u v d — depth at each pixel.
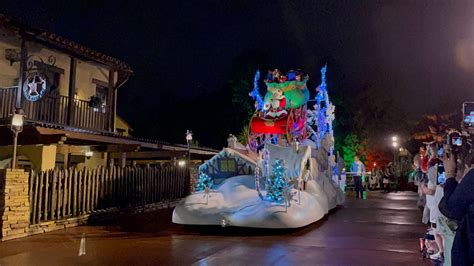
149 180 14.45
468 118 4.28
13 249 7.43
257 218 9.02
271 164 11.13
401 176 26.48
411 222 10.61
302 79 13.48
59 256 6.86
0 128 11.61
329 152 15.18
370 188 27.77
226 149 11.96
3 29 13.79
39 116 14.50
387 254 6.85
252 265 6.17
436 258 5.98
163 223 10.73
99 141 13.73
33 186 9.25
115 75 19.31
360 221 10.84
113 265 6.24
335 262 6.32
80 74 17.56
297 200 10.02
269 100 13.15
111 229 9.73
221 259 6.58
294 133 12.97
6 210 8.40
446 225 4.00
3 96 13.57
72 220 10.19
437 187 6.30
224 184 11.05
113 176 12.39
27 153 13.55
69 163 15.64
